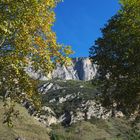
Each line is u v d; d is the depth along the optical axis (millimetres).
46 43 23453
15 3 21000
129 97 29250
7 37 21469
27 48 22219
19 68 22484
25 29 21906
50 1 23250
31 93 23812
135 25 27641
